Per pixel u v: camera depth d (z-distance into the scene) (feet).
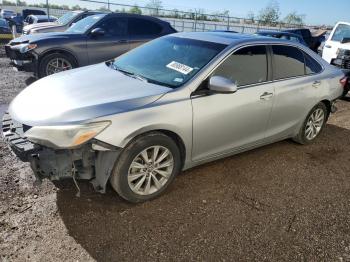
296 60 14.96
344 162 15.48
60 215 10.00
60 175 9.57
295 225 10.52
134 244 9.16
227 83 10.85
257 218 10.70
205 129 11.53
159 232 9.70
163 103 10.43
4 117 10.85
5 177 11.62
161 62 12.81
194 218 10.44
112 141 9.41
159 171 10.99
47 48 24.67
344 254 9.45
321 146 17.07
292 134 15.74
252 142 13.70
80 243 9.02
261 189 12.44
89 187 11.43
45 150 9.35
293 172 14.01
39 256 8.48
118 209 10.51
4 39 51.75
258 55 13.26
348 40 31.53
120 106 9.85
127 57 14.30
